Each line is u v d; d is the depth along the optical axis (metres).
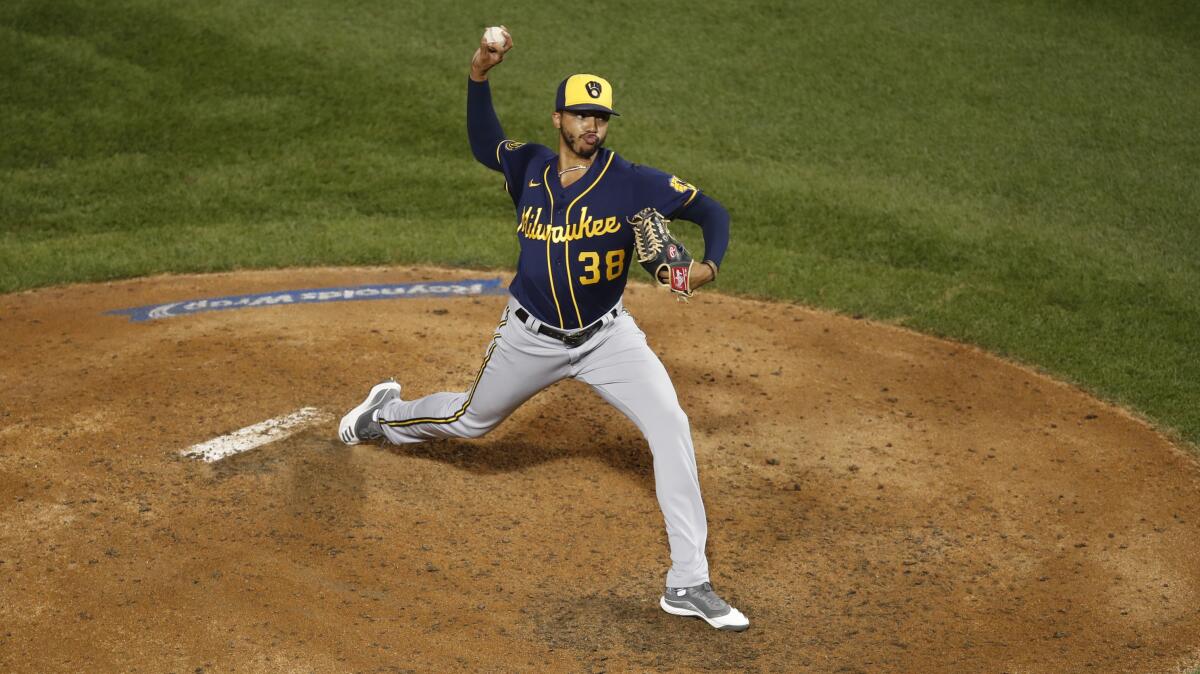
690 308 31.83
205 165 43.03
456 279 33.78
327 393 24.88
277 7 54.38
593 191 16.45
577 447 22.95
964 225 38.50
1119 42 53.56
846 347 29.22
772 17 55.94
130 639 16.03
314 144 44.78
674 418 17.00
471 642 16.25
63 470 20.98
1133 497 21.48
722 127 46.88
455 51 51.91
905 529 20.09
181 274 34.03
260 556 18.36
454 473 21.56
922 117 47.75
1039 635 16.83
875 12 56.44
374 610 16.98
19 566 17.80
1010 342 29.45
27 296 31.75
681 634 16.72
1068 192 41.25
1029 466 22.73
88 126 44.75
